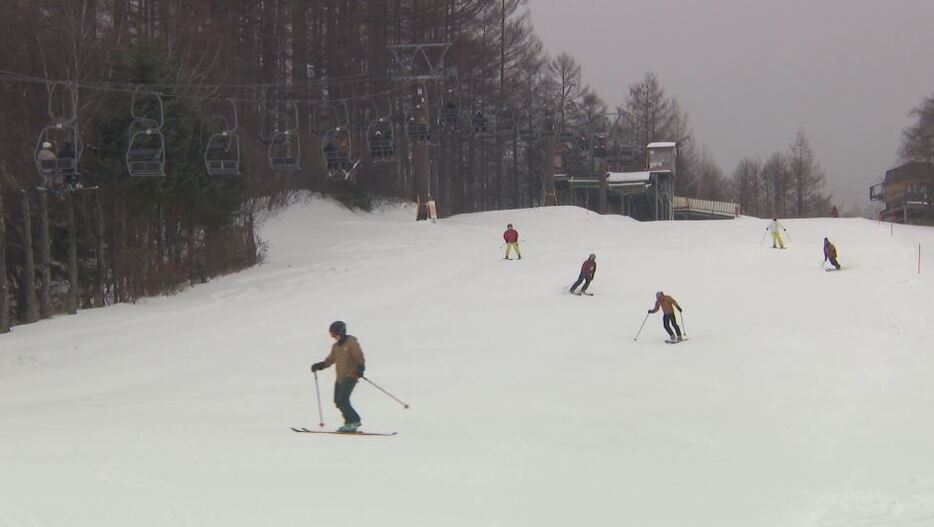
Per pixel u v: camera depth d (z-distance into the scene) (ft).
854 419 60.75
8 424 58.29
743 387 74.74
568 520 35.76
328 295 133.80
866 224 223.10
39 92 133.69
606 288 134.92
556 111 334.65
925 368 80.84
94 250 145.07
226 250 159.63
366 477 41.93
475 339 102.17
